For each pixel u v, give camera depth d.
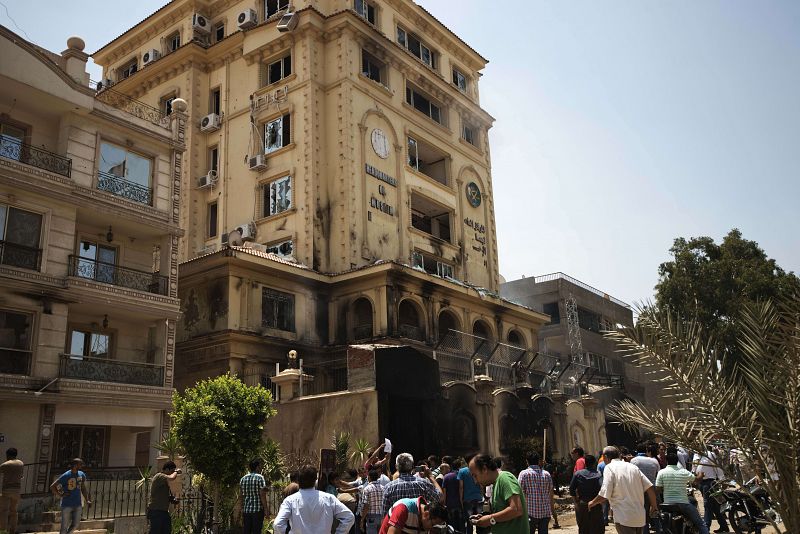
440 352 26.33
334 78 34.56
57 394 19.73
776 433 7.70
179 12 40.06
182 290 29.36
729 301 36.59
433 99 40.84
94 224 23.11
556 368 37.62
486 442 24.31
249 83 36.44
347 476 17.30
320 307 31.19
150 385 22.34
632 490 9.45
